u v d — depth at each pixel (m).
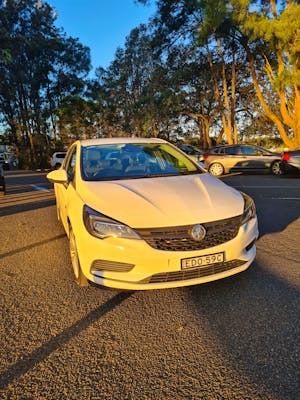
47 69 40.44
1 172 10.30
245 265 3.07
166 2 23.53
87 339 2.53
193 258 2.75
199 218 2.79
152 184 3.45
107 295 3.21
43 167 39.94
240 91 29.95
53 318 2.83
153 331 2.60
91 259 2.86
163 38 25.77
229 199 3.14
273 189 9.69
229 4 18.00
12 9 35.47
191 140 43.28
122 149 4.43
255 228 3.20
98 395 1.97
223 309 2.87
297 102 18.92
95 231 2.82
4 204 8.82
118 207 2.89
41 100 42.47
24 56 38.56
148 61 37.31
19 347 2.46
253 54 23.69
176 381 2.06
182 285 2.79
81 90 43.16
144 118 27.56
